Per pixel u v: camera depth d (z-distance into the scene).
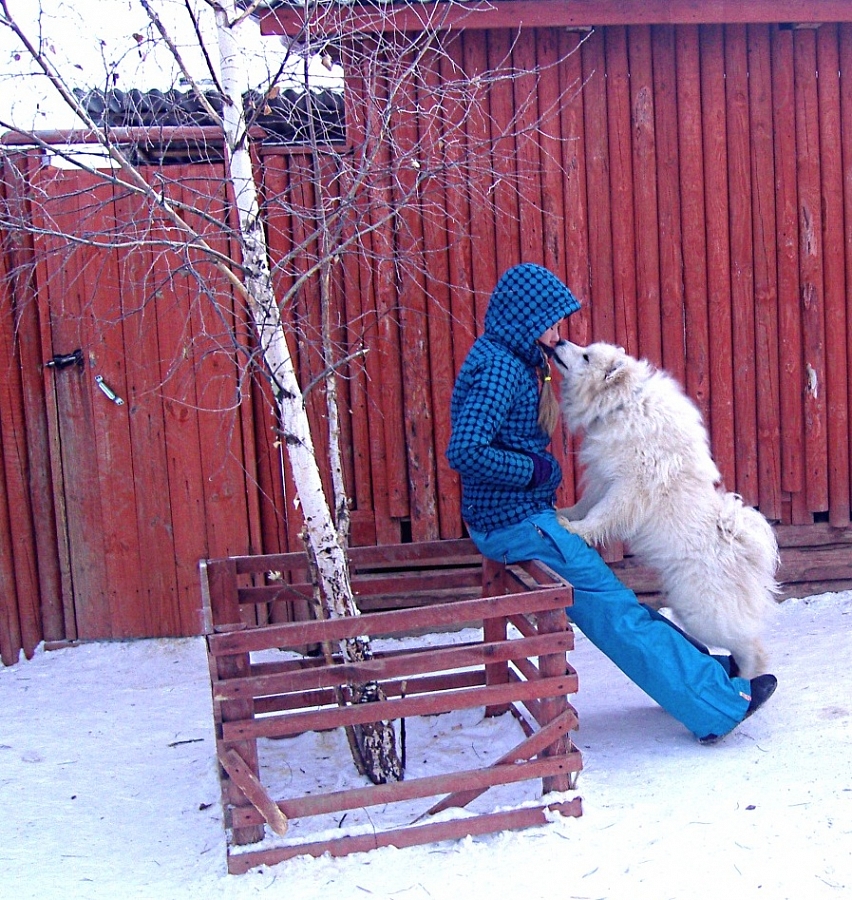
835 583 5.63
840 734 3.72
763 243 5.49
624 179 5.36
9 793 3.71
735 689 3.70
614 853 2.97
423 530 5.39
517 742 3.89
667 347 5.50
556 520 3.80
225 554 5.27
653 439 4.00
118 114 4.30
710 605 3.94
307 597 3.98
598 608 3.72
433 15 4.38
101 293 5.04
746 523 4.00
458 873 2.92
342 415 5.31
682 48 5.31
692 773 3.50
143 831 3.38
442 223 5.25
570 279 5.39
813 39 5.39
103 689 4.82
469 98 4.51
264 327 3.38
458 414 3.64
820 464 5.63
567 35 5.25
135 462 5.18
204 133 4.78
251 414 5.20
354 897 2.82
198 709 4.53
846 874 2.75
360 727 3.51
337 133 5.33
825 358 5.61
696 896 2.71
